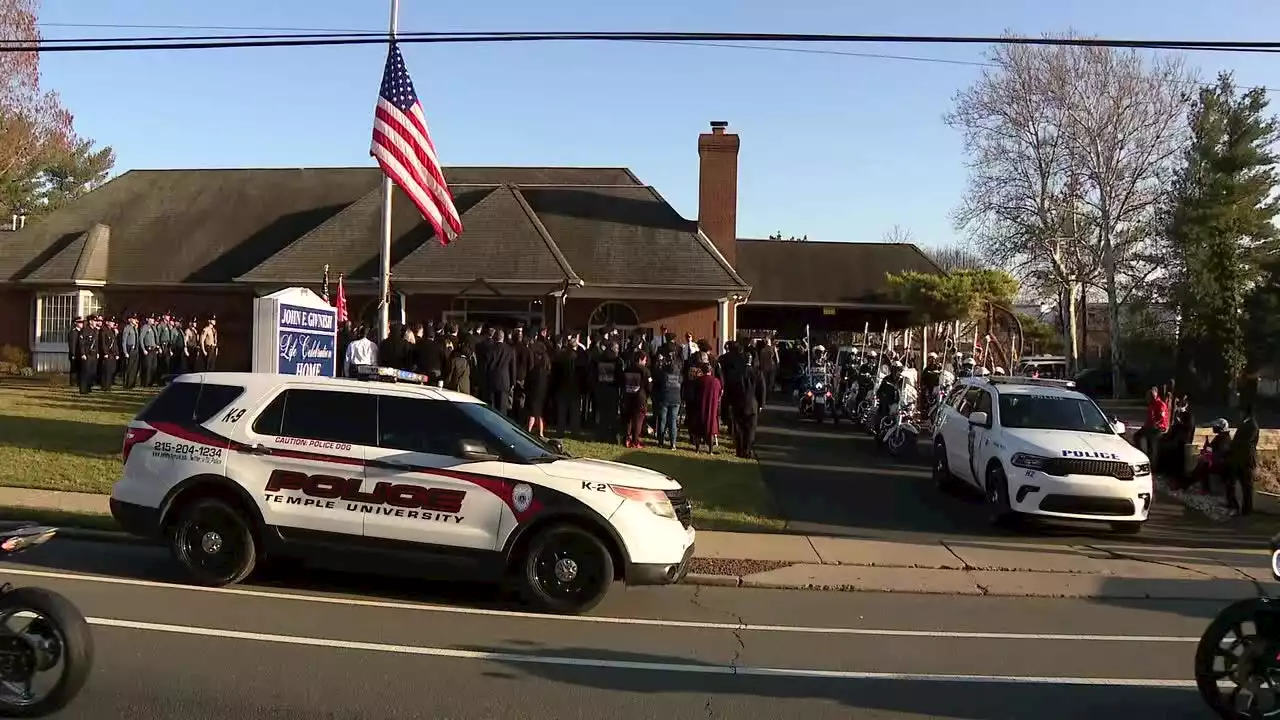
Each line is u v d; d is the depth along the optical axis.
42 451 14.90
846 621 8.45
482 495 8.13
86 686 5.76
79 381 23.36
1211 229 39.59
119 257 31.47
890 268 39.81
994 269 41.34
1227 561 11.59
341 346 18.98
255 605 7.90
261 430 8.49
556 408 18.38
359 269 26.95
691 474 15.76
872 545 11.89
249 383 8.73
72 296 30.55
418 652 6.77
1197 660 5.89
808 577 10.19
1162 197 40.97
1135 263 43.06
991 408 14.21
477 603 8.39
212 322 27.17
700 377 17.81
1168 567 11.16
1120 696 6.31
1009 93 41.25
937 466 16.12
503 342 16.83
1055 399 14.22
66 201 54.34
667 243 27.81
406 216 28.95
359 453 8.30
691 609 8.66
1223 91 40.41
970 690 6.37
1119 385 41.34
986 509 14.62
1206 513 15.29
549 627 7.68
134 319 25.97
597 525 8.06
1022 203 42.34
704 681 6.39
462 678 6.21
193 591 8.27
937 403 21.61
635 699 5.93
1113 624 8.59
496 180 35.41
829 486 15.82
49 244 31.97
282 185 34.09
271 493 8.34
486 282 23.92
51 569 8.98
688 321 27.41
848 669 6.81
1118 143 40.06
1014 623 8.55
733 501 14.03
